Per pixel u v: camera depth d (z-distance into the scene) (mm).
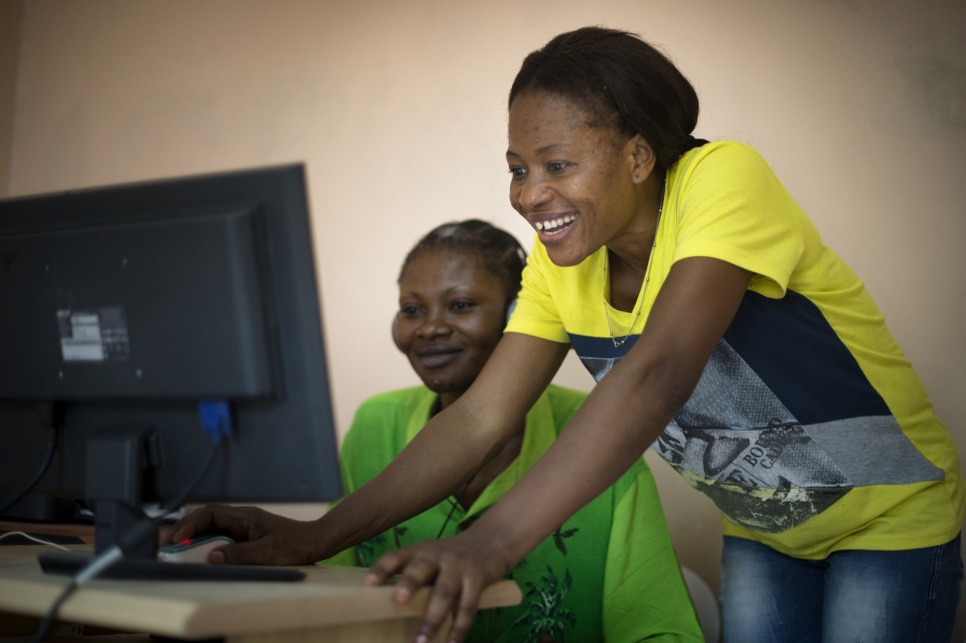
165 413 1012
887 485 1478
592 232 1304
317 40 3062
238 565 1029
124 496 997
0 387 1058
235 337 965
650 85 1280
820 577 1661
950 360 2416
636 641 1541
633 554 1631
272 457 987
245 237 961
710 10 2631
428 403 1872
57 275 1023
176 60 3268
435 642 970
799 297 1353
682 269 1175
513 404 1428
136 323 994
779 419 1441
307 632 889
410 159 2916
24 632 1305
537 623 1638
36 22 3518
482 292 1814
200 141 3201
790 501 1521
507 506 1019
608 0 2723
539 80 1292
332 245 2986
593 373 1556
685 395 1101
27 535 1298
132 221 999
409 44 2945
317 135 3037
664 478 2578
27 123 3488
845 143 2520
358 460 1884
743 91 2592
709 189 1228
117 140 3334
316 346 971
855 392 1428
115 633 1439
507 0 2838
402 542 1729
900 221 2471
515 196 1330
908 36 2492
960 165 2441
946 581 1470
